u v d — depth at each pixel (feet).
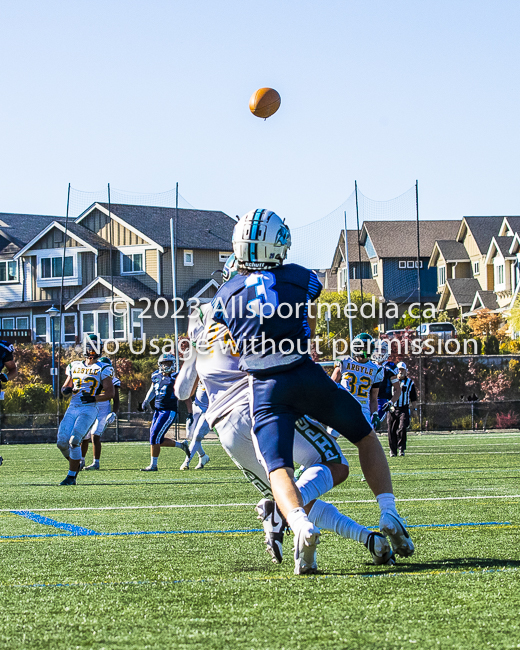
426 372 175.42
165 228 318.86
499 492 68.80
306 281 33.81
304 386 32.19
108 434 171.83
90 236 325.62
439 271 389.80
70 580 33.94
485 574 33.22
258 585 31.91
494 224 388.37
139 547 42.93
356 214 212.43
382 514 34.55
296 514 30.50
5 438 172.86
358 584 31.55
